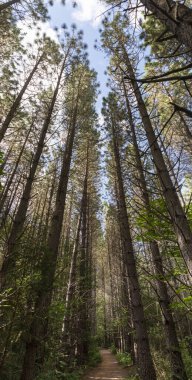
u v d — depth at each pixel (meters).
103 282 36.44
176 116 10.34
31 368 5.48
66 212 23.67
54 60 11.35
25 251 5.59
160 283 6.24
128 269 7.45
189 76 1.59
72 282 11.39
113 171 12.22
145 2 2.38
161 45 5.45
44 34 11.63
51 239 7.22
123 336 20.97
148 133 3.41
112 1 3.44
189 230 2.21
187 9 1.89
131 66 4.95
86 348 16.52
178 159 2.52
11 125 14.28
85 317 14.55
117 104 6.36
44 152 11.50
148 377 6.11
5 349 4.57
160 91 8.65
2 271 4.89
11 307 4.80
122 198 8.39
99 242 33.16
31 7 8.91
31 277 5.14
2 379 6.11
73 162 14.24
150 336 11.52
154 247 5.83
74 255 12.25
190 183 10.85
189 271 2.06
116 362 18.25
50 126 11.78
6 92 12.34
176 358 5.88
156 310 10.13
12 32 11.30
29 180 8.06
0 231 5.50
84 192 15.80
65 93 12.39
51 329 6.77
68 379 9.88
